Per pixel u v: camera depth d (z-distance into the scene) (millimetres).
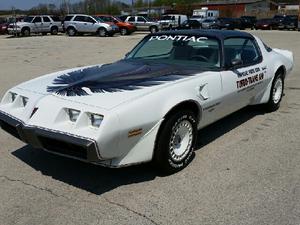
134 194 3748
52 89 4109
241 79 5191
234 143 5145
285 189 3838
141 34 33969
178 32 5438
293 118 6309
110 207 3508
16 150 4867
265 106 6516
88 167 4352
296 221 3279
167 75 4402
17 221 3283
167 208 3492
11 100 4391
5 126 4301
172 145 4055
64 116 3680
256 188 3863
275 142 5184
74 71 4828
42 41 25453
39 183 3971
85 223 3254
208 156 4684
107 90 3908
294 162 4504
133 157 3768
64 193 3766
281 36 30688
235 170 4285
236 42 5371
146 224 3248
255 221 3283
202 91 4379
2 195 3715
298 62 13125
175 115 3994
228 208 3488
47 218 3328
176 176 4133
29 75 10984
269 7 93062
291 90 8438
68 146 3592
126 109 3561
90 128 3502
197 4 90375
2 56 16375
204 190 3826
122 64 5004
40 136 3699
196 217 3350
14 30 31438
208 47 5031
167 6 95875
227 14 82812
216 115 4855
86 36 30859
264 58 6059
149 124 3750
